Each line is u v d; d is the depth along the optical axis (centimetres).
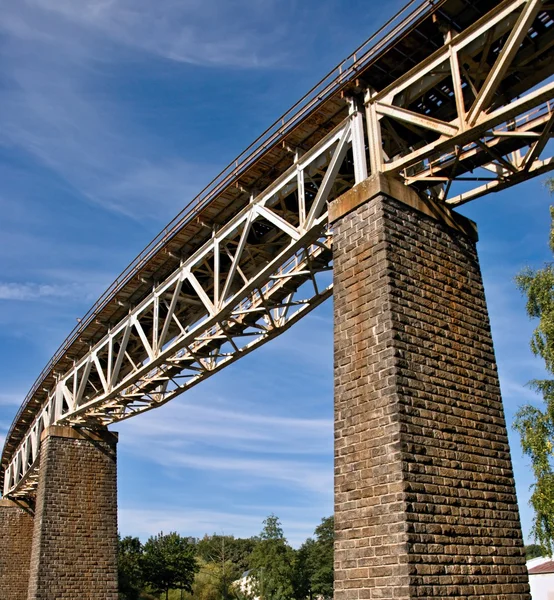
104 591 3334
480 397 1552
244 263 2736
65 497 3434
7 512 5016
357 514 1360
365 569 1305
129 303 3058
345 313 1559
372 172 1672
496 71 1425
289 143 2020
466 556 1331
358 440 1415
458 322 1600
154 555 7762
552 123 1512
